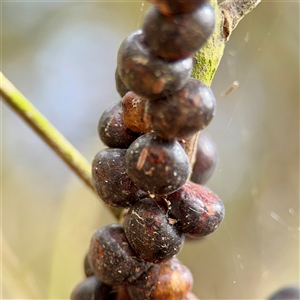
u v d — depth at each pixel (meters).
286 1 0.29
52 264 0.24
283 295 0.13
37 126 0.12
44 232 0.32
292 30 0.29
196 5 0.09
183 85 0.10
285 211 0.33
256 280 0.32
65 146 0.12
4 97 0.12
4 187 0.33
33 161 0.35
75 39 0.38
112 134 0.11
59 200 0.33
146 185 0.10
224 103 0.33
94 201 0.25
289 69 0.32
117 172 0.11
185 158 0.10
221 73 0.32
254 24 0.30
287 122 0.33
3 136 0.34
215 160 0.12
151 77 0.09
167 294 0.11
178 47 0.09
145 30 0.09
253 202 0.34
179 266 0.11
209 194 0.11
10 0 0.37
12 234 0.31
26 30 0.37
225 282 0.31
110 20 0.37
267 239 0.33
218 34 0.10
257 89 0.33
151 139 0.10
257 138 0.34
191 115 0.10
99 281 0.12
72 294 0.12
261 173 0.34
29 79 0.37
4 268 0.19
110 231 0.11
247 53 0.31
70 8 0.38
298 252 0.31
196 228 0.11
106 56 0.38
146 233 0.10
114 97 0.37
